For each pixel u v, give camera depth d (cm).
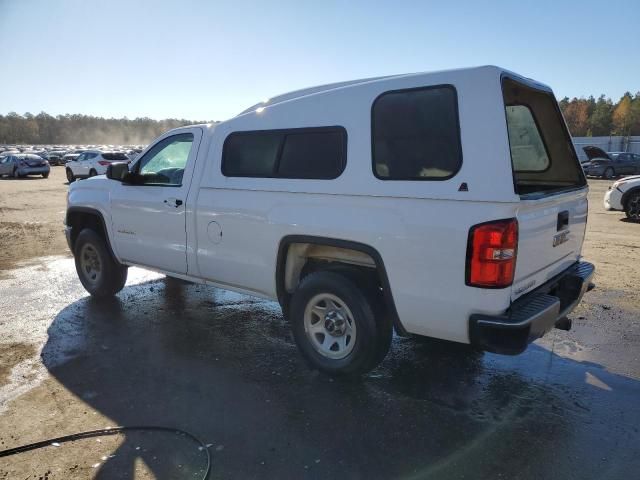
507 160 291
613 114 9438
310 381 385
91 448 298
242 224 415
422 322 329
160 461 286
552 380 387
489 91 302
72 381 383
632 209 1202
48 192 2017
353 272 369
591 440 307
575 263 415
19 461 286
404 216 323
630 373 399
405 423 326
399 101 334
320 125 371
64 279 685
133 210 513
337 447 299
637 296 593
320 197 364
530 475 274
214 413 338
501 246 290
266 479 271
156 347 449
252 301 586
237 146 427
